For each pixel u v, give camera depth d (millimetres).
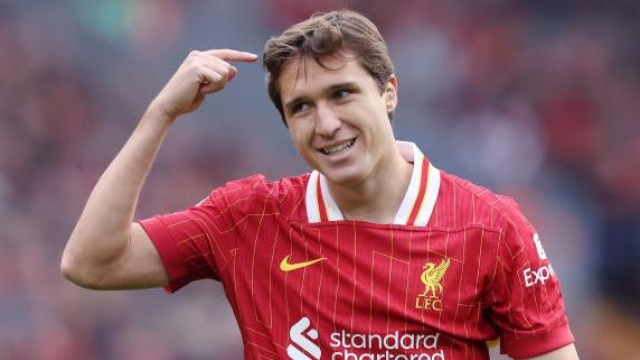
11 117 32750
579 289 35812
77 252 9352
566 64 43500
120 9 37000
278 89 9273
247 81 36469
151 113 9430
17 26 35094
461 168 38906
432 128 39438
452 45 42500
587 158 40938
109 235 9289
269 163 34875
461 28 43031
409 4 42719
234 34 38188
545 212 38156
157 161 33000
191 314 28578
